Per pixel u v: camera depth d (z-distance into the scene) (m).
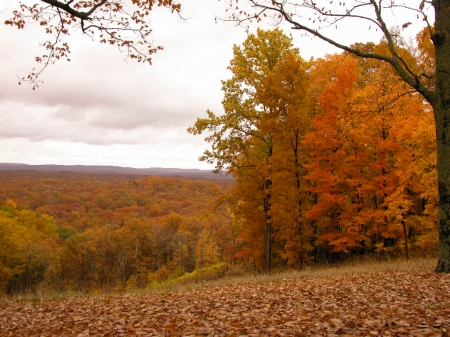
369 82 17.62
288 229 18.09
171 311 7.29
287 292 8.98
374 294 7.73
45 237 70.12
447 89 8.83
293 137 17.41
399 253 18.88
